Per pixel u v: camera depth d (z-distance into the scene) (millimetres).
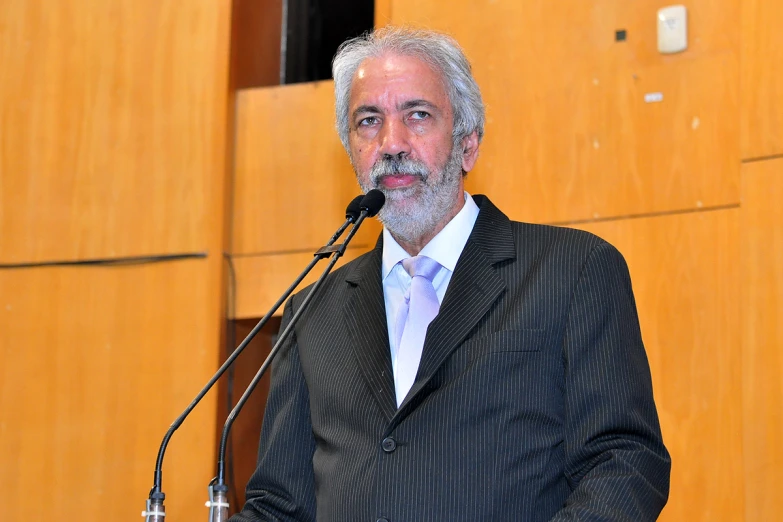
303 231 4570
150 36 4816
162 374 4477
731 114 3836
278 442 2408
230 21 4766
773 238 3656
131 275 4609
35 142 4828
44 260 4699
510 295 2240
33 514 4449
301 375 2463
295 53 5082
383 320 2359
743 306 3664
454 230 2436
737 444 3582
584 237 2311
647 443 2053
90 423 4492
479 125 2568
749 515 3490
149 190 4668
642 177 3938
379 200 2295
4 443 4543
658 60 3996
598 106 4062
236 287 4598
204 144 4652
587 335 2145
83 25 4898
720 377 3654
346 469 2176
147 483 4379
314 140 4648
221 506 1980
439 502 2055
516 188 4121
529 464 2076
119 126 4762
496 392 2117
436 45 2523
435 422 2113
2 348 4645
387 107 2439
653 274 3838
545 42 4199
